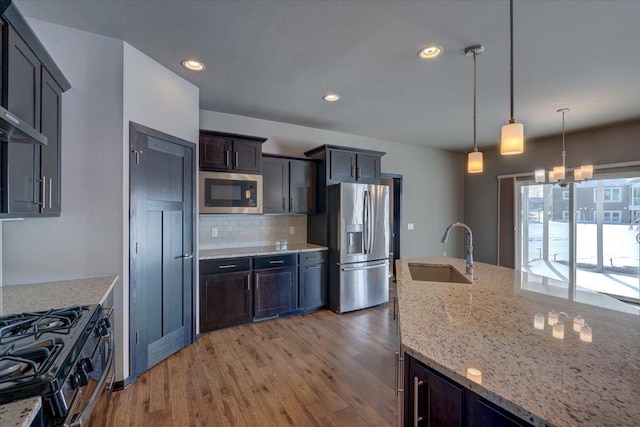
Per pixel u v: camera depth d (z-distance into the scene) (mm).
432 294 1715
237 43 2227
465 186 6293
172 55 2381
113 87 2135
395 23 1987
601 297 1663
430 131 4633
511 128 1617
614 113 3703
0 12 1234
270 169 3748
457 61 2486
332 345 2865
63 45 2016
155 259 2459
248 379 2285
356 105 3516
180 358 2596
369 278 3965
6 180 1359
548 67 2561
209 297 3131
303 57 2432
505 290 1807
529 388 793
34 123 1567
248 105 3508
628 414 686
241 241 3883
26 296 1673
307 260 3773
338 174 4016
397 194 5473
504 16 1898
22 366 934
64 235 2021
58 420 879
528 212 5359
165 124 2568
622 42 2170
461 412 900
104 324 1452
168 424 1808
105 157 2113
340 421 1847
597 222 4520
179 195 2732
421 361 1003
